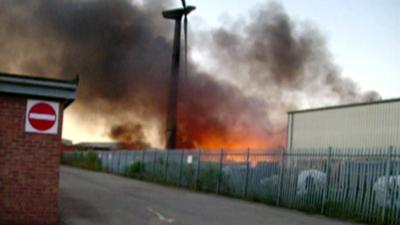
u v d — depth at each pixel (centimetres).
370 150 1648
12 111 1133
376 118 3103
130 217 1417
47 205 1143
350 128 3272
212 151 2759
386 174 1566
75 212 1452
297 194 1983
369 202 1622
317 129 3544
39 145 1143
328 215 1792
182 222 1372
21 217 1129
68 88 1138
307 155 1961
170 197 2183
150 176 3709
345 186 1739
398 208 1512
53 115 1151
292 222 1532
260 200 2234
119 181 3262
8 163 1128
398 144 2928
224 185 2584
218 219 1485
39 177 1142
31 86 1123
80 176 3566
